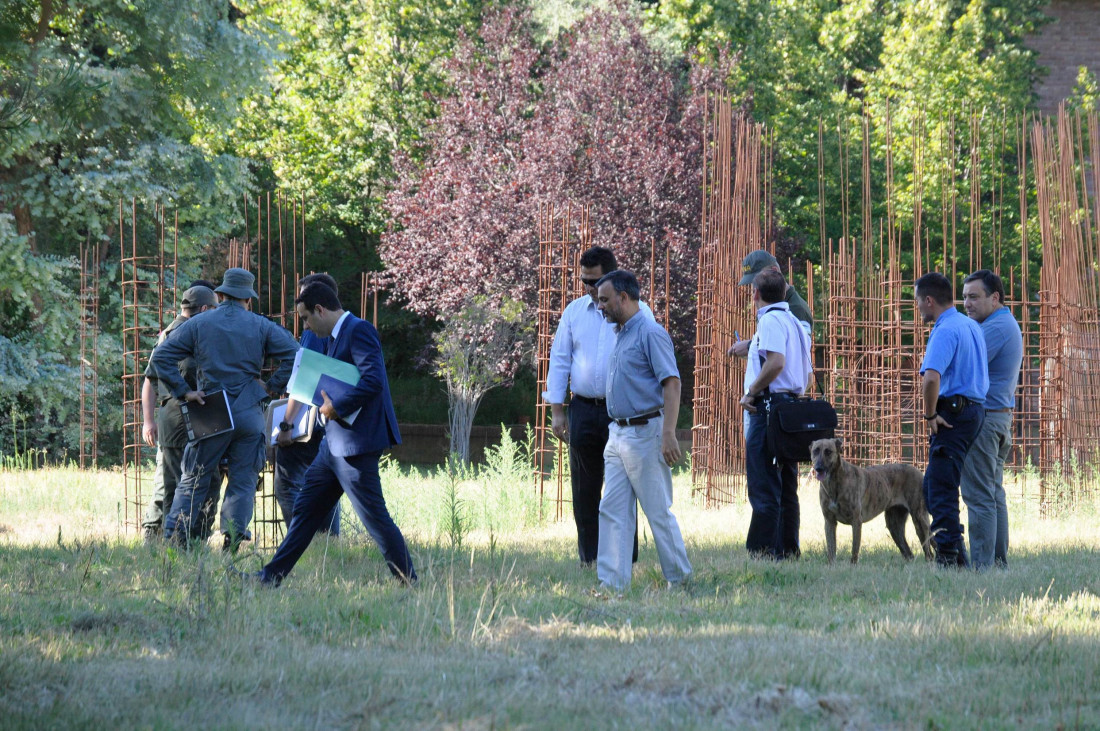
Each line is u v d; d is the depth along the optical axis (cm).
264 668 1466
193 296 2842
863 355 5347
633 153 7581
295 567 2391
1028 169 8100
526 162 7762
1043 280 4188
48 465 6656
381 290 9300
